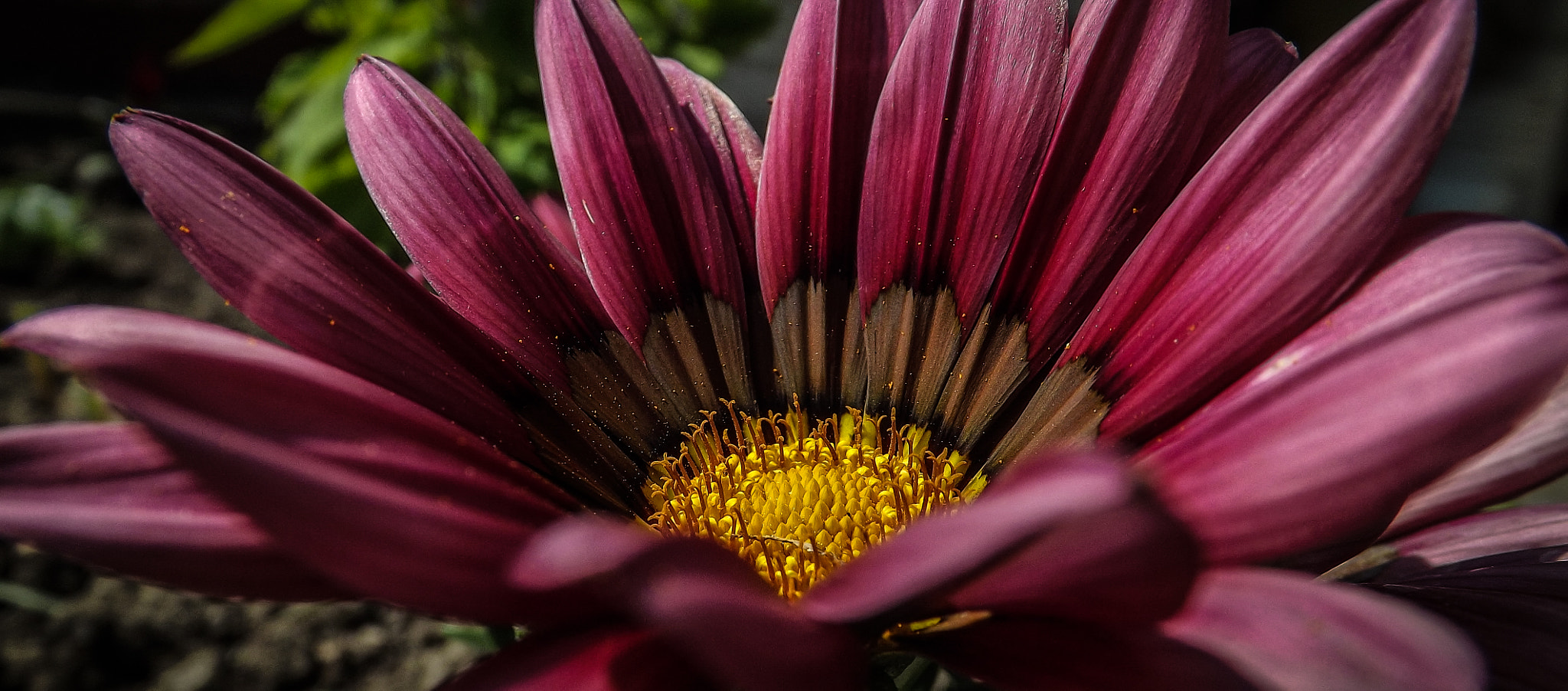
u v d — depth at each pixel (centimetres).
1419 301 5
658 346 8
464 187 8
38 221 28
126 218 34
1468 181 29
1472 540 7
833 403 9
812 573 8
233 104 46
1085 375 7
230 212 6
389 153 7
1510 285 5
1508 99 28
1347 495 5
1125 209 7
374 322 6
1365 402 5
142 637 16
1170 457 5
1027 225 8
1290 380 5
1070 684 5
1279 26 28
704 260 8
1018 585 5
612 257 8
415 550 5
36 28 47
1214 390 6
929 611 5
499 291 8
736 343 9
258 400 5
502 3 17
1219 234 6
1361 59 6
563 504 6
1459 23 5
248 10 19
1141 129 7
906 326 8
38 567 18
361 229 16
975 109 8
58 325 5
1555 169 28
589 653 5
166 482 5
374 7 20
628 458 8
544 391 7
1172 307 6
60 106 41
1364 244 5
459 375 7
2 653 16
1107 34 7
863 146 8
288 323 6
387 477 5
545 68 8
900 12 8
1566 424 6
